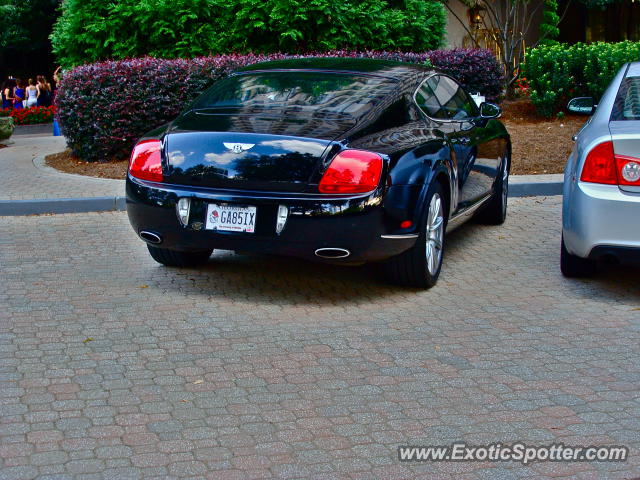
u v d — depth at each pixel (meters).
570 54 14.59
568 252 6.64
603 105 6.60
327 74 6.90
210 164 5.96
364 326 5.65
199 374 4.80
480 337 5.46
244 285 6.60
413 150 6.20
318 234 5.78
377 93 6.53
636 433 4.11
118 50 14.32
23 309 5.93
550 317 5.88
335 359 5.05
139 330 5.52
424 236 6.20
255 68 7.24
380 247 5.91
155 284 6.59
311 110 6.28
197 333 5.47
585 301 6.27
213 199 5.94
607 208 5.96
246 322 5.71
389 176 5.88
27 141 15.77
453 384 4.69
